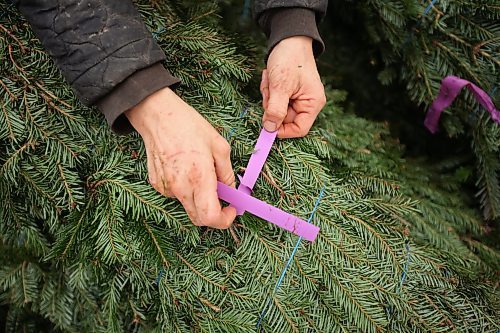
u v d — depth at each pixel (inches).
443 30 29.4
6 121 23.3
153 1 26.9
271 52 25.1
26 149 23.7
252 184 24.0
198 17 27.4
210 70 25.7
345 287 24.2
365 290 24.3
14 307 28.7
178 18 27.5
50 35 20.8
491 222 30.9
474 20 29.6
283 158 25.1
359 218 25.3
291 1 24.4
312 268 24.3
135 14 21.6
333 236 24.7
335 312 24.3
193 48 25.6
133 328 26.5
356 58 35.7
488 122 29.6
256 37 32.2
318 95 24.5
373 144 29.8
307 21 24.7
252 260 24.4
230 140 24.7
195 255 24.3
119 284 24.5
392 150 31.1
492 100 29.5
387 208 26.3
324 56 35.3
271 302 23.9
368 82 36.2
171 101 21.2
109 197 23.7
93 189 24.2
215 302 24.0
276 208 22.7
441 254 26.5
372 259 24.9
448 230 28.8
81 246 23.9
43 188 23.9
